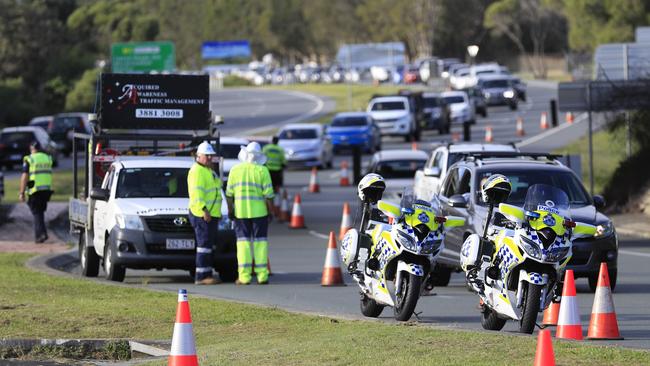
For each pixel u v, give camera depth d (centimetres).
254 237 6431
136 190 6744
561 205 4175
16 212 11125
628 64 12269
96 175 7412
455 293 6031
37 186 9156
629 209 10706
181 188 6800
